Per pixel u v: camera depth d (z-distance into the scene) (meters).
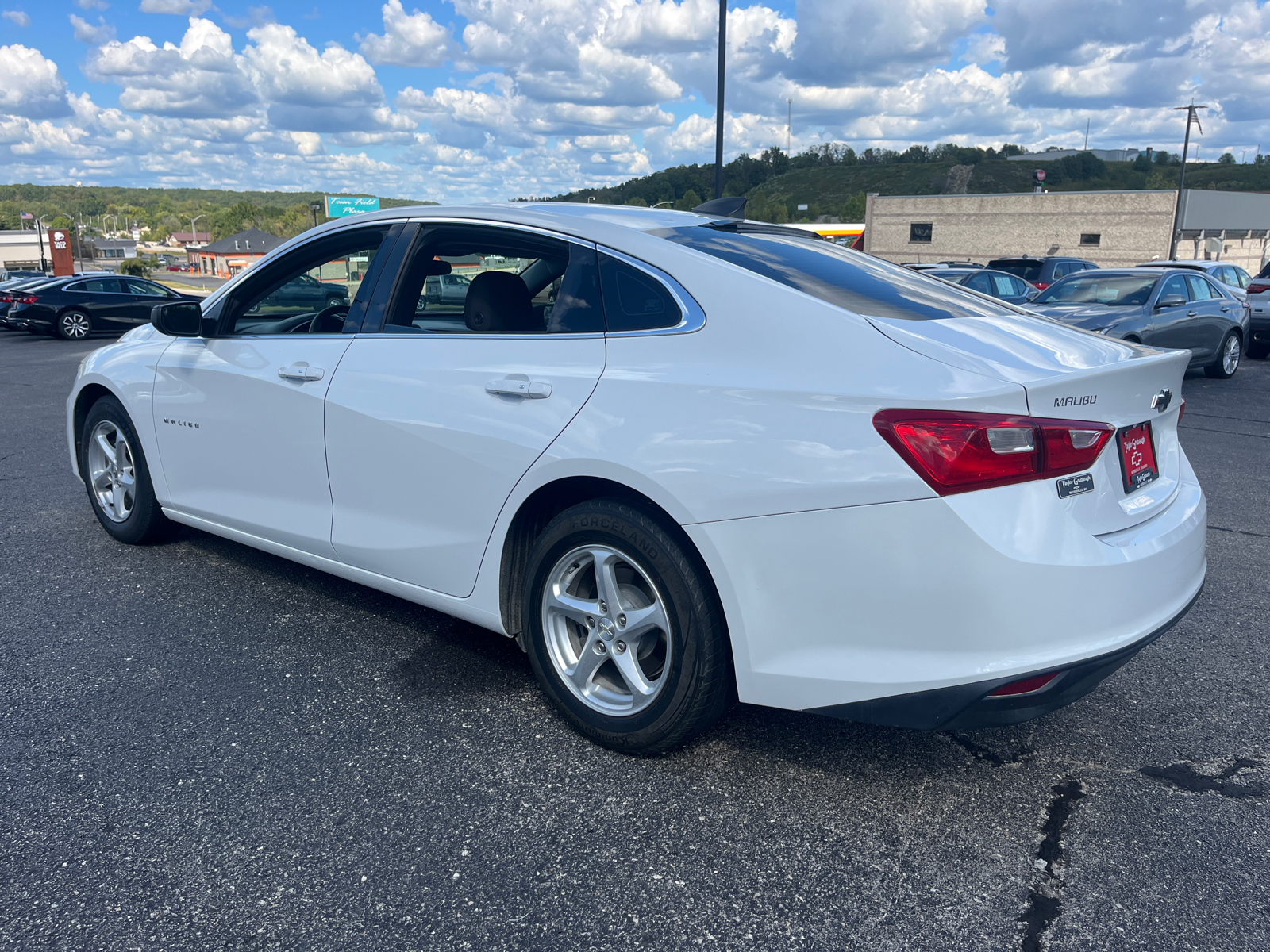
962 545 2.00
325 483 3.16
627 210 2.97
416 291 3.06
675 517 2.28
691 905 1.98
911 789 2.44
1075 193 52.56
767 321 2.31
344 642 3.31
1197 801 2.40
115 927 1.88
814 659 2.19
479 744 2.63
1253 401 10.04
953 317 2.47
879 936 1.89
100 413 4.17
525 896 2.00
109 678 3.00
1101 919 1.95
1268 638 3.50
